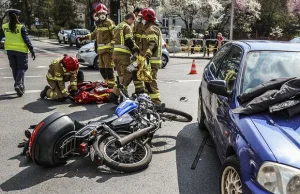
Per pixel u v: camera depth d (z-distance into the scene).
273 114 2.98
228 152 3.22
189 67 14.86
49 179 3.78
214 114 4.10
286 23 42.53
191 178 3.86
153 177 3.87
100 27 7.44
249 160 2.64
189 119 5.41
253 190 2.48
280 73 3.66
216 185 3.70
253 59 3.81
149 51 5.91
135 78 6.57
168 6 34.38
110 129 4.02
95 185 3.66
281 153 2.48
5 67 13.08
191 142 5.00
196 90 9.09
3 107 6.84
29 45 7.68
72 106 7.03
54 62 7.23
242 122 2.99
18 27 7.55
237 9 36.06
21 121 5.92
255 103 3.07
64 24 42.31
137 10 6.99
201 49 24.33
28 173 3.92
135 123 4.30
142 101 4.62
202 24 37.47
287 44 4.16
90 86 7.59
